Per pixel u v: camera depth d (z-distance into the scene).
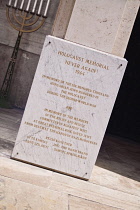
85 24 3.16
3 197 2.31
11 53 6.13
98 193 2.98
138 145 6.59
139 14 7.16
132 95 7.46
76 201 2.64
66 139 3.17
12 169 2.89
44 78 3.07
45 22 5.99
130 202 3.00
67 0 3.22
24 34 6.03
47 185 2.80
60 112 3.12
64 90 3.09
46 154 3.19
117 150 5.39
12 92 6.19
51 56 3.04
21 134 3.15
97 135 3.16
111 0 3.10
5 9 6.03
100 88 3.08
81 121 3.14
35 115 3.13
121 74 3.06
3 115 5.04
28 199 2.41
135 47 7.38
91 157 3.20
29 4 5.73
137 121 7.49
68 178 3.15
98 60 3.04
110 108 3.12
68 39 3.19
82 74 3.06
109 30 3.15
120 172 3.96
